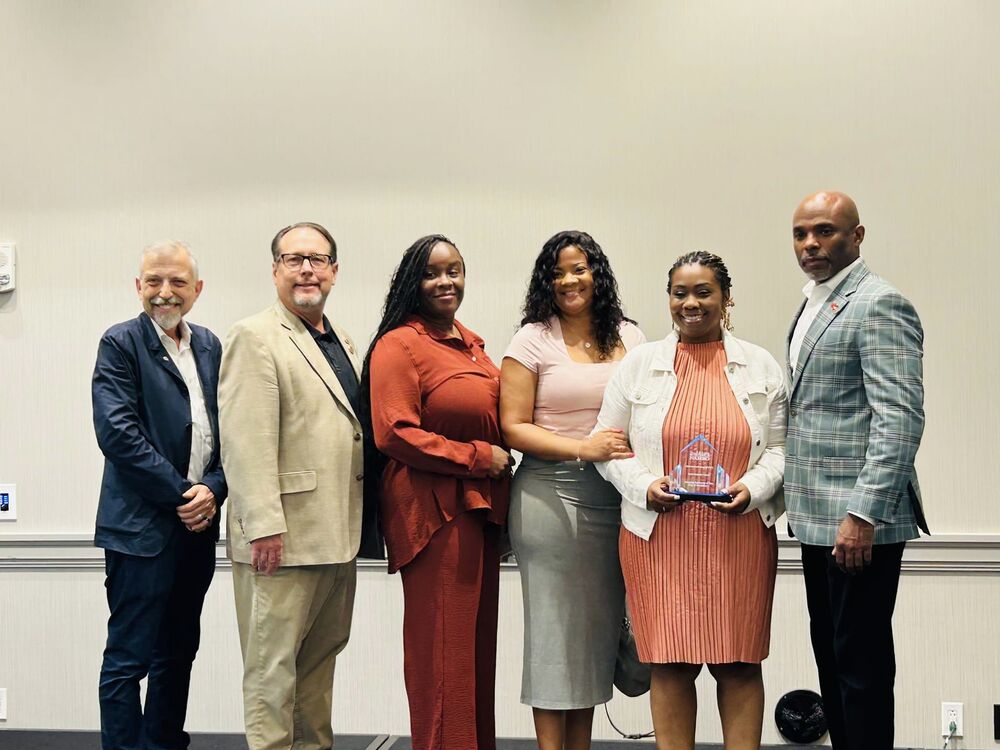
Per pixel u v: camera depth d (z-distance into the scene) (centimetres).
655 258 372
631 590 268
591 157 375
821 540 255
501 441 290
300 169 387
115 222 392
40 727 388
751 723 265
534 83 378
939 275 361
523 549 283
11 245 394
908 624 359
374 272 384
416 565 281
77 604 388
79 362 392
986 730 355
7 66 396
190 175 391
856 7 365
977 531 358
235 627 385
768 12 369
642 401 267
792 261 367
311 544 282
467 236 380
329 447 285
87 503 389
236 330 285
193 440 302
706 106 371
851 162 365
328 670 305
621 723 370
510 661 376
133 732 298
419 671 279
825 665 276
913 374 248
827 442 257
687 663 265
